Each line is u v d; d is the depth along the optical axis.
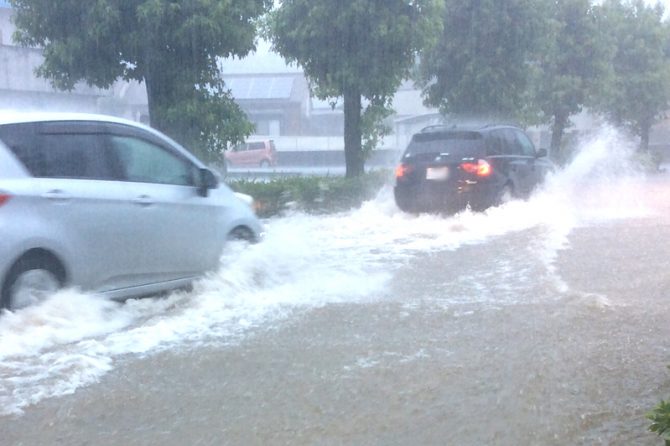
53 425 5.02
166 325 7.09
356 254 10.94
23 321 6.65
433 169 14.73
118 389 5.62
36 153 7.04
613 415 5.03
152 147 8.10
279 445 4.69
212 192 8.70
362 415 5.10
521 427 4.88
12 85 24.66
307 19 17.34
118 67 13.88
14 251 6.60
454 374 5.81
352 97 18.45
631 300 7.90
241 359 6.23
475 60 21.45
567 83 26.38
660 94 32.38
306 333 6.93
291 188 15.25
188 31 13.13
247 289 8.61
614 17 28.27
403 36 16.91
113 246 7.48
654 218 14.47
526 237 12.27
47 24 13.47
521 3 21.20
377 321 7.30
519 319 7.27
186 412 5.20
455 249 11.33
